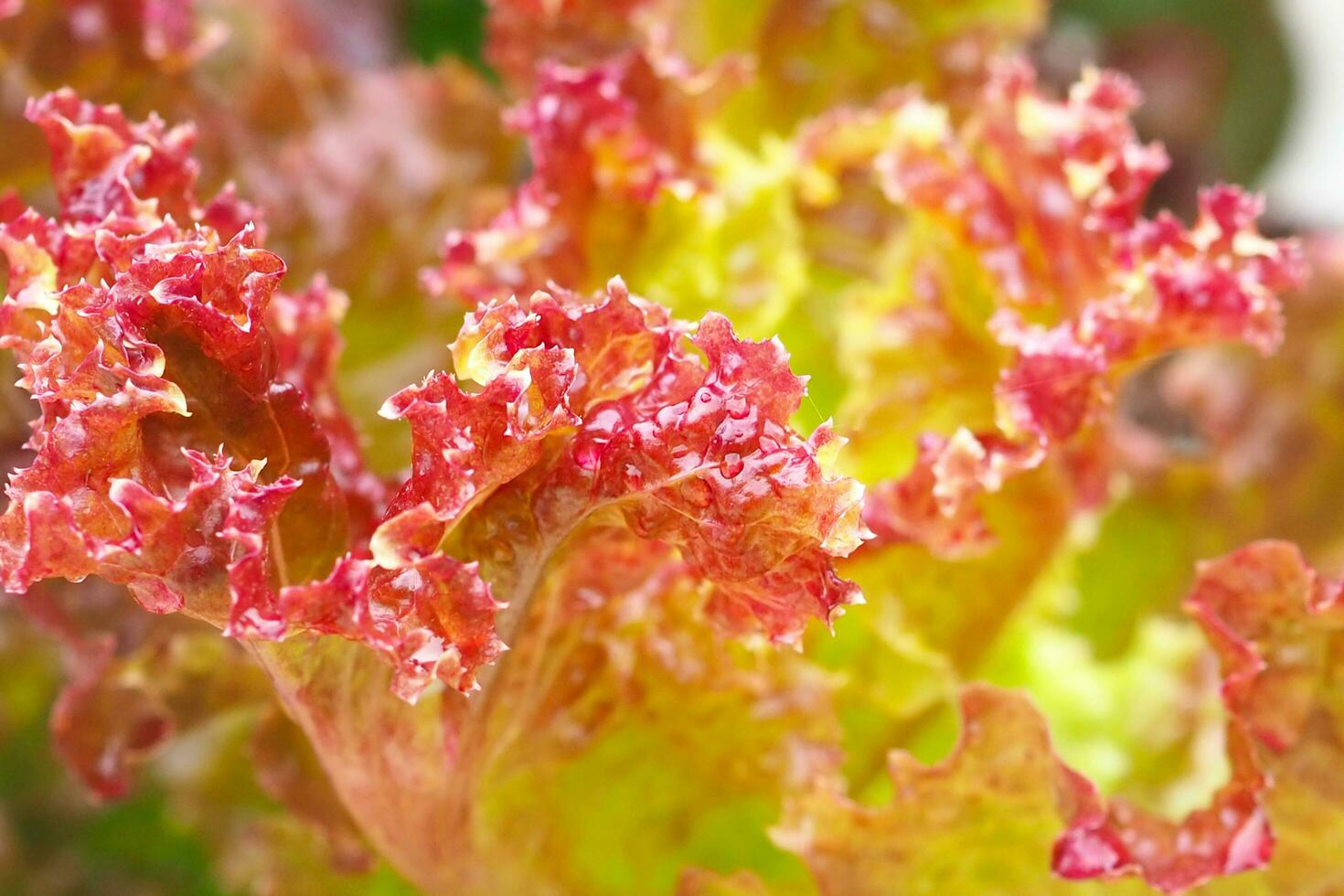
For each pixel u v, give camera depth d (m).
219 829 0.52
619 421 0.42
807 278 0.51
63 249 0.44
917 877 0.46
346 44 0.66
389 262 0.52
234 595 0.40
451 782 0.45
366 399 0.51
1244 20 0.82
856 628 0.49
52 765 0.53
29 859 0.53
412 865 0.46
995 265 0.48
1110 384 0.47
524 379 0.41
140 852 0.53
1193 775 0.53
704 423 0.41
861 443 0.48
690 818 0.47
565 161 0.48
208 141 0.51
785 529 0.41
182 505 0.40
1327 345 0.57
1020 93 0.49
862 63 0.54
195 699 0.48
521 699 0.45
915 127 0.49
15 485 0.40
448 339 0.51
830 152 0.51
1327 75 1.00
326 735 0.43
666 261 0.49
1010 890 0.46
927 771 0.46
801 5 0.53
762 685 0.47
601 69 0.49
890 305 0.49
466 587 0.41
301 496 0.42
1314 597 0.45
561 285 0.48
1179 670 0.55
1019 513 0.48
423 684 0.41
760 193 0.50
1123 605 0.56
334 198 0.52
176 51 0.50
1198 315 0.46
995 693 0.45
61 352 0.41
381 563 0.41
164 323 0.41
